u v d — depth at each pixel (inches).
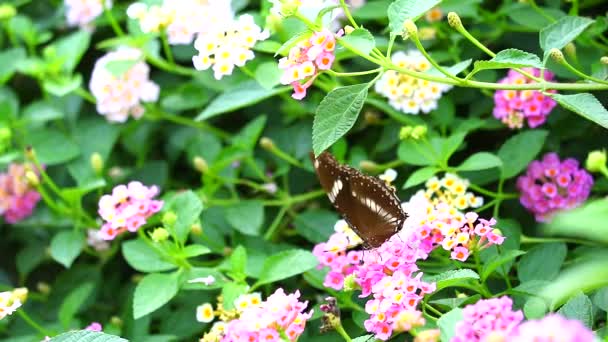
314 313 39.3
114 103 44.9
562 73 41.3
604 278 34.1
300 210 44.8
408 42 43.9
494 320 35.4
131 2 48.4
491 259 38.4
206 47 39.3
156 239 39.8
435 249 39.9
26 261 46.6
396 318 36.6
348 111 37.6
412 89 42.1
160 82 47.6
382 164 44.2
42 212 46.4
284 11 37.6
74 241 44.2
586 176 41.1
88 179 44.0
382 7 43.0
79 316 45.4
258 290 42.8
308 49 37.8
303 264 39.5
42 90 48.9
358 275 38.5
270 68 41.3
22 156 46.1
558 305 37.0
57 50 46.1
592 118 37.4
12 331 45.0
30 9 49.9
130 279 46.5
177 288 39.9
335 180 38.8
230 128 46.9
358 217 38.6
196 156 45.8
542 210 41.4
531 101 41.4
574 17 38.9
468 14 42.8
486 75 42.6
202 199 43.7
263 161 44.8
